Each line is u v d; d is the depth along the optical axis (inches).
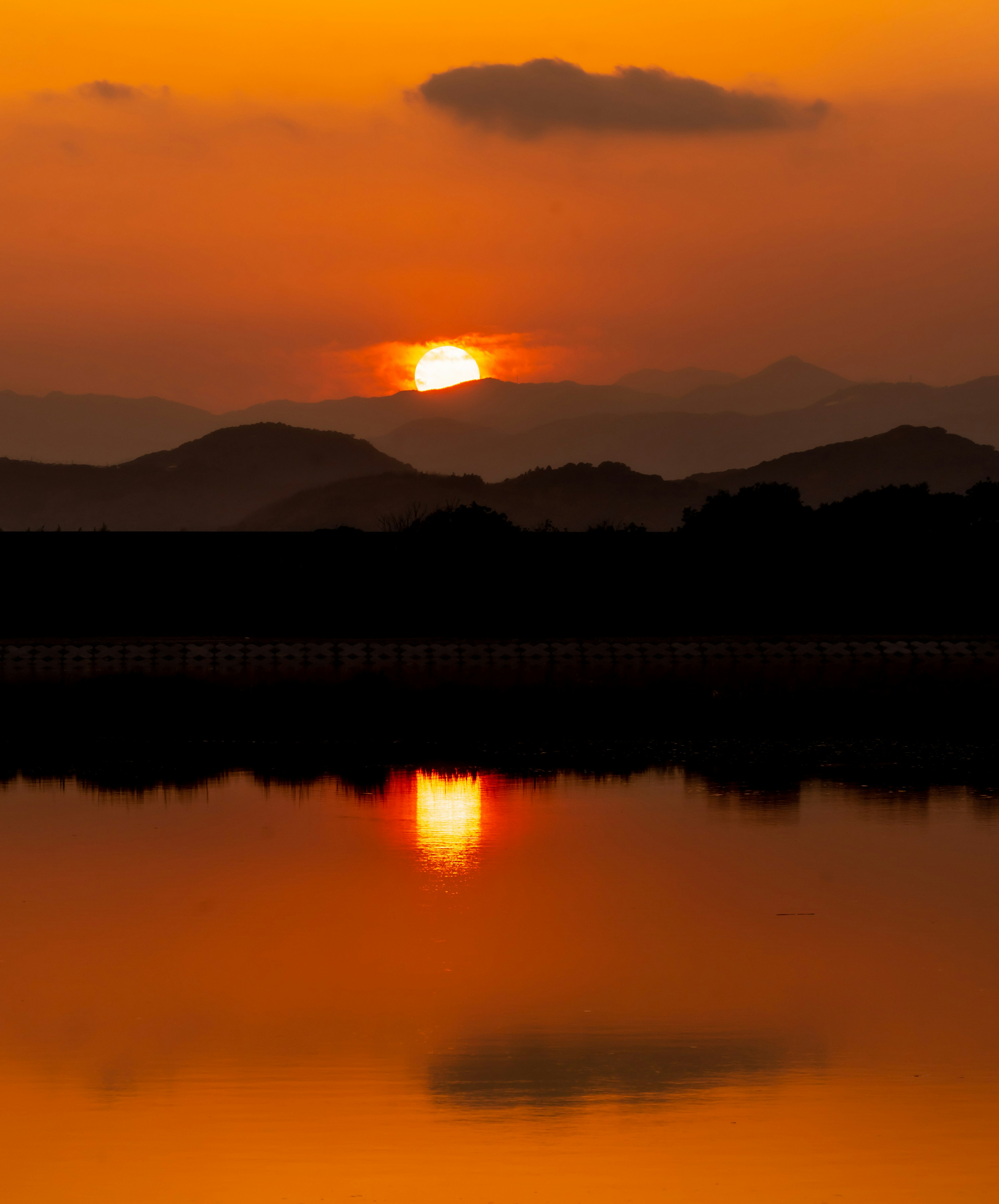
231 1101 1540.4
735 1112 1504.7
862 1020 1777.8
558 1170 1379.2
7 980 1955.0
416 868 2630.4
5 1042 1718.8
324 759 4040.4
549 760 3998.5
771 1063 1637.6
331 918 2274.9
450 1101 1537.9
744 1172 1374.3
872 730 4697.3
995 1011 1814.7
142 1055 1672.0
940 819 3078.2
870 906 2345.0
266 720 5054.1
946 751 4153.5
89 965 2022.6
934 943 2127.2
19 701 5792.3
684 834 2940.5
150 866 2652.6
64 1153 1421.0
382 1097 1549.0
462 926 2228.1
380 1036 1733.5
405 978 1958.7
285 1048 1690.5
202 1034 1740.9
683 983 1936.5
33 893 2442.2
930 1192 1333.7
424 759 4042.8
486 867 2642.7
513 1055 1664.6
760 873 2586.1
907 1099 1535.4
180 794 3454.7
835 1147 1421.0
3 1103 1539.1
